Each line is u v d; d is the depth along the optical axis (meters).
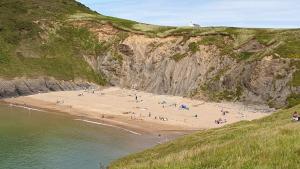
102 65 161.62
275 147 14.54
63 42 164.00
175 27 166.25
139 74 155.75
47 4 181.38
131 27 170.12
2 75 136.25
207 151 16.16
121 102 127.50
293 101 114.81
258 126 35.88
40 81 142.38
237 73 131.88
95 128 95.25
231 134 34.41
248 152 14.62
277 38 137.00
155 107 120.56
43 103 124.31
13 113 109.62
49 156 70.31
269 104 118.88
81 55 162.62
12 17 163.38
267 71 125.12
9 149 73.62
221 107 121.19
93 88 152.12
